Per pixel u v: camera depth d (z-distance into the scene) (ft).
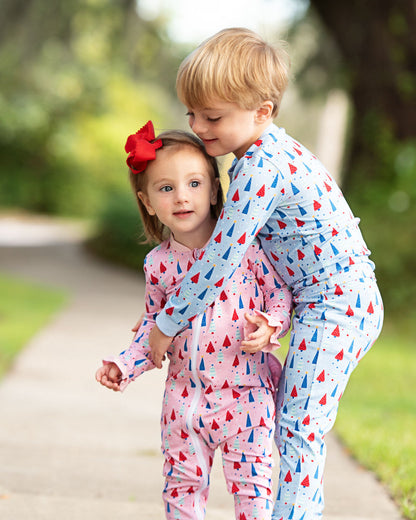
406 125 34.91
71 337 25.54
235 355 7.70
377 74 35.32
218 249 7.25
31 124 90.89
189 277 7.37
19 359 21.43
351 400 18.90
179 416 7.77
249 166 7.25
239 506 7.70
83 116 100.99
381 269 31.17
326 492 11.37
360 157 36.35
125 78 107.14
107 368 8.00
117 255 56.90
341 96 46.26
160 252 8.04
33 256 58.23
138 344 8.02
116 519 9.89
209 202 7.73
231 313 7.66
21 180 96.17
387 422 16.31
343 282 7.54
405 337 29.27
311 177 7.48
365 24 35.45
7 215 91.71
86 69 89.66
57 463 12.53
